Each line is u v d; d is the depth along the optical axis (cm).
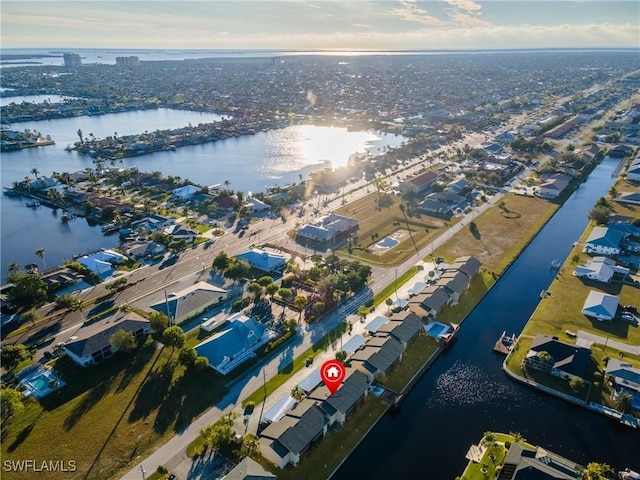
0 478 9038
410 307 14688
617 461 9769
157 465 9419
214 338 12781
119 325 13325
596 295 15300
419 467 9731
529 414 11081
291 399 10950
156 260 18600
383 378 11975
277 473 9288
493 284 16825
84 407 10938
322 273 16412
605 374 11788
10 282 16775
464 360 13038
